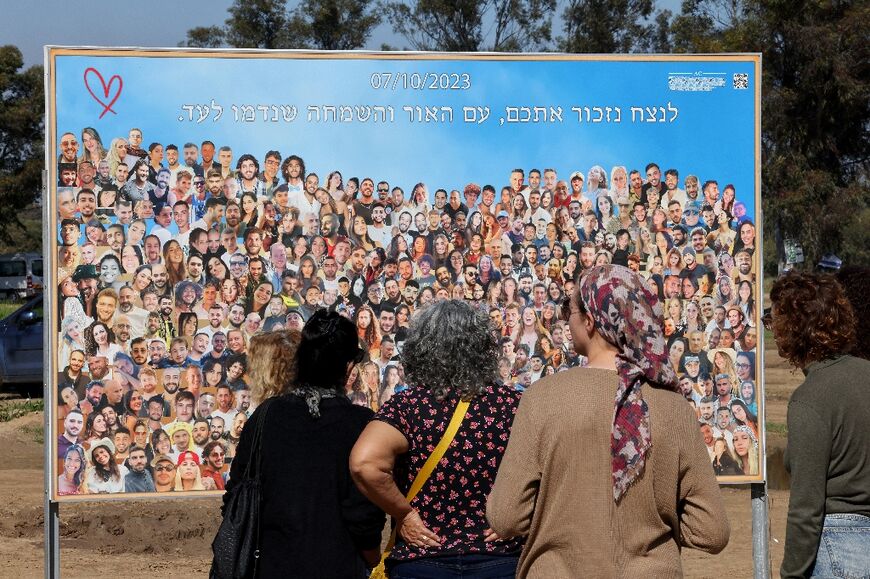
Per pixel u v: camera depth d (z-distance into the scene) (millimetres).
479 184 6676
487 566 3777
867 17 32375
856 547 3736
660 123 6832
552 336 6770
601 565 3168
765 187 33906
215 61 6387
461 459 3830
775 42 33906
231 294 6422
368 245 6570
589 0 47094
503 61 6680
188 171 6367
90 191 6262
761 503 6945
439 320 3934
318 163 6504
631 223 6824
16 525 10305
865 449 3760
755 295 6941
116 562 9023
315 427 4129
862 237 57656
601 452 3205
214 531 10148
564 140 6750
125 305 6301
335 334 4230
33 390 20938
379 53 6547
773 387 24969
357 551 4113
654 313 3316
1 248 79125
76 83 6238
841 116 33719
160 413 6328
